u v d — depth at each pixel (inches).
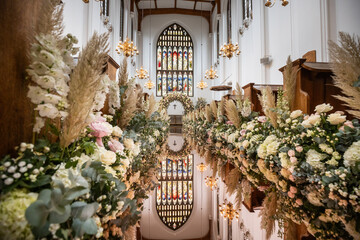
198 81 703.1
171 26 709.3
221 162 153.3
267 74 322.7
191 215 128.8
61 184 27.2
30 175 30.0
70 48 44.0
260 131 110.2
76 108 35.9
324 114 71.7
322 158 62.1
